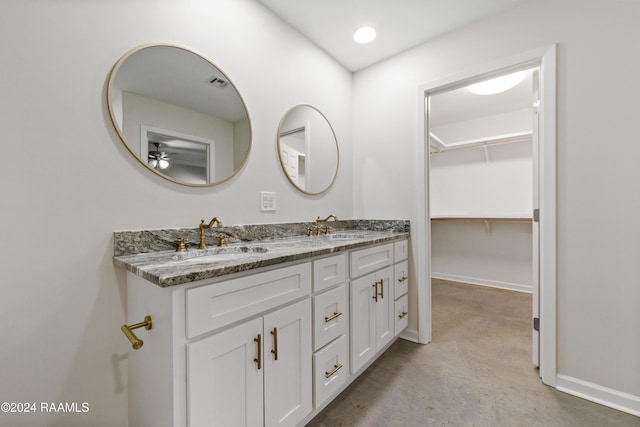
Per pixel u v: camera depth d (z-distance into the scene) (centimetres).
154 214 121
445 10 171
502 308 273
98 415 106
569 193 146
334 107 223
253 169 162
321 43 204
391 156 220
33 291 93
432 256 399
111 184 109
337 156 225
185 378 78
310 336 119
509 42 167
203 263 94
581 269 144
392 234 199
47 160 95
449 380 156
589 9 142
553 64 150
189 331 78
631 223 132
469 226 366
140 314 99
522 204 326
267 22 170
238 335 91
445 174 383
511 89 276
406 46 207
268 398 101
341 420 127
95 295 105
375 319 165
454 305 281
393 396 143
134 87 116
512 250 336
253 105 162
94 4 105
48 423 96
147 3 120
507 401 138
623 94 133
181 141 130
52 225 96
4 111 88
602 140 138
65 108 99
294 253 111
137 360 103
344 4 167
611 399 135
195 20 136
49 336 96
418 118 204
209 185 141
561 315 149
